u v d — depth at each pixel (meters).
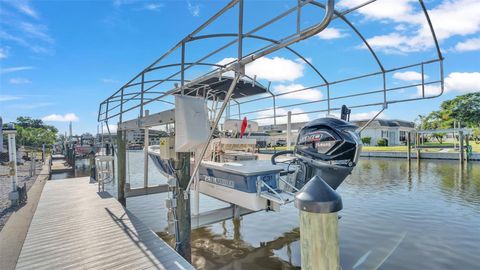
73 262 3.01
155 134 8.21
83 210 5.21
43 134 45.19
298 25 2.08
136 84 4.96
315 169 3.89
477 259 4.01
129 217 4.73
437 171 13.55
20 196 6.29
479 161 17.58
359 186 9.71
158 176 12.67
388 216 6.09
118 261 3.02
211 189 4.68
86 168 16.52
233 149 5.69
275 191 3.82
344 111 4.71
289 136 5.87
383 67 4.10
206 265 4.10
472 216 6.07
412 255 4.16
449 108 30.98
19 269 2.87
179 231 3.58
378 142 28.77
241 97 6.76
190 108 3.28
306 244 1.43
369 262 3.96
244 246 4.71
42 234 3.88
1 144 6.21
